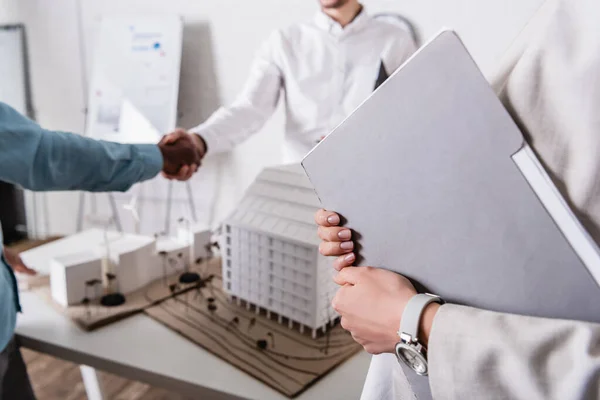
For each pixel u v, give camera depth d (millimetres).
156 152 1293
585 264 464
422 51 506
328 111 2029
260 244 1176
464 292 542
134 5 3248
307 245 1071
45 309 1273
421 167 535
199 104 3250
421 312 519
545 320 468
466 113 496
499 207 497
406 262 578
